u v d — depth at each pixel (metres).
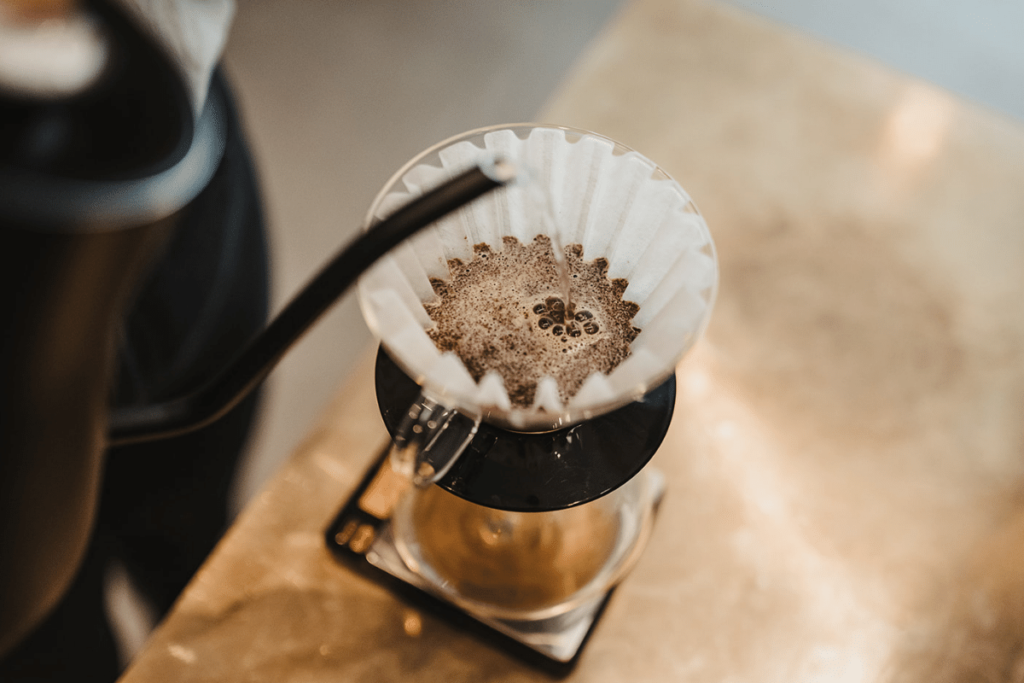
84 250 0.34
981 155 0.70
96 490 0.43
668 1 0.76
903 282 0.65
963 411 0.61
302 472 0.59
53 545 0.42
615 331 0.46
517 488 0.46
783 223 0.67
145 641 0.58
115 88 0.34
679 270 0.45
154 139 0.35
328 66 0.91
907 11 1.52
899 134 0.70
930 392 0.62
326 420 0.60
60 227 0.33
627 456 0.47
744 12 0.75
